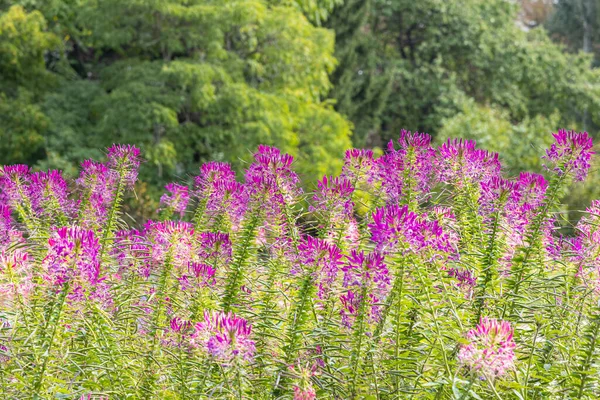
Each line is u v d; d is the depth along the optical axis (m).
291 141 20.41
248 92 19.72
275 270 4.44
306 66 22.23
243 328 3.27
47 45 21.67
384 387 3.78
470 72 33.84
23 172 5.14
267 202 4.42
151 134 19.11
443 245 3.74
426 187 4.32
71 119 21.00
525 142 26.55
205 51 20.77
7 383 3.61
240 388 3.38
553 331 3.66
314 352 3.84
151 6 19.36
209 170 5.07
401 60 32.25
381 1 32.50
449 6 32.88
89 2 20.33
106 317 3.88
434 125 30.45
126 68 20.89
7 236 4.77
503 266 4.19
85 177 5.04
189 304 4.38
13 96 21.78
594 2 47.53
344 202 4.35
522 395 3.49
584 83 33.69
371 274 3.57
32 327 3.74
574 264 4.07
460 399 3.24
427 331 3.71
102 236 4.92
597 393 3.59
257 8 20.50
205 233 4.74
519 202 4.13
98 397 3.76
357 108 28.39
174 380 4.02
